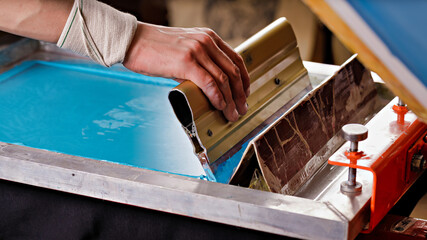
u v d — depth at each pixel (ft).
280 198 2.44
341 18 1.48
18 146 2.98
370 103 3.77
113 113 4.31
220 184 2.57
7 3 3.18
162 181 2.60
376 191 2.42
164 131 3.99
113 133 3.99
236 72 3.22
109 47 3.18
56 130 4.08
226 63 3.21
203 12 7.43
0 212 3.14
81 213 2.90
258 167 2.78
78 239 3.00
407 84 1.58
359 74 3.68
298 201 2.42
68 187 2.79
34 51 5.23
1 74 4.97
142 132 3.99
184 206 2.56
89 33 3.17
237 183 2.72
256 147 2.62
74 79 4.94
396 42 1.44
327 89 3.30
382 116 2.98
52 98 4.59
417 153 2.94
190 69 3.08
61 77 4.98
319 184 2.96
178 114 3.08
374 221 2.50
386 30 1.42
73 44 3.22
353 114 3.54
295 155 2.90
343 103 3.45
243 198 2.45
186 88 3.03
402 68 1.52
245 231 2.55
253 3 7.20
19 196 3.02
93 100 4.55
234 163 3.20
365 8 1.40
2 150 2.93
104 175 2.66
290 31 4.02
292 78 3.95
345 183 2.55
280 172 2.75
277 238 2.48
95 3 3.19
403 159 2.76
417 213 2.94
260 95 3.64
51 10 3.18
